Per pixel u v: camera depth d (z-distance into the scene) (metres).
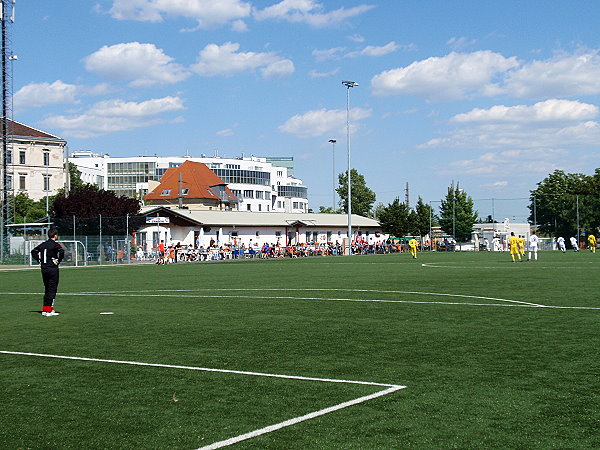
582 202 86.81
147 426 6.48
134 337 12.15
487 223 105.81
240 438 6.05
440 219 99.81
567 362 9.32
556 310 15.66
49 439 6.13
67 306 18.12
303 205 179.25
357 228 96.75
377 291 21.77
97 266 49.00
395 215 96.06
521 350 10.31
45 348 11.05
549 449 5.68
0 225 53.81
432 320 14.10
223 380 8.42
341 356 10.00
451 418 6.61
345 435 6.10
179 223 72.56
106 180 161.12
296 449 5.73
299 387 7.99
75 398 7.61
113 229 56.34
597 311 15.34
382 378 8.43
